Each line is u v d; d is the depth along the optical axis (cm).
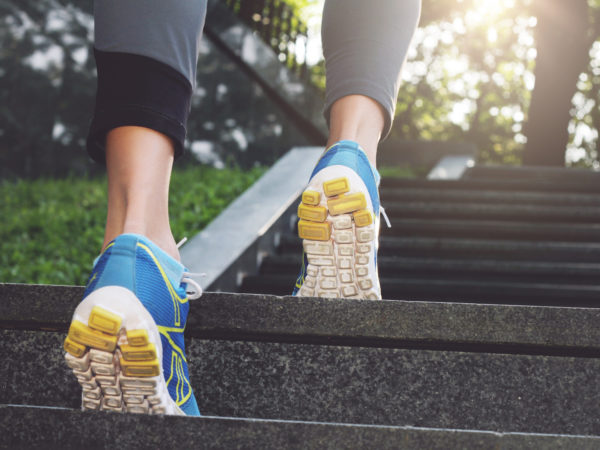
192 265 359
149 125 102
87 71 891
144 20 103
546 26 1176
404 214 596
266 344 120
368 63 123
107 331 88
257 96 955
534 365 116
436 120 2202
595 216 578
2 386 123
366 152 121
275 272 439
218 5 948
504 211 586
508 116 2141
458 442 85
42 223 587
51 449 86
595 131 1995
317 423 86
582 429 114
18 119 840
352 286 121
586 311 115
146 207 102
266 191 524
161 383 95
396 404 116
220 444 86
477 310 116
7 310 122
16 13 855
